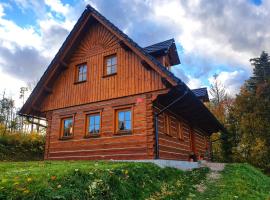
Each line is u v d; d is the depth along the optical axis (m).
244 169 13.95
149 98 12.04
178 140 14.81
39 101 16.03
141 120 12.02
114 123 12.80
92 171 6.96
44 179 5.91
